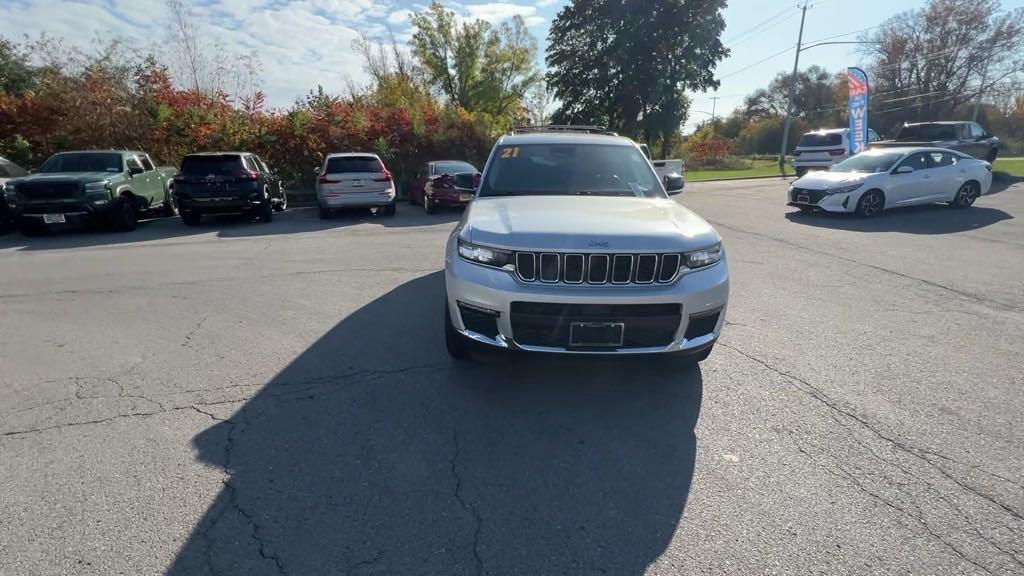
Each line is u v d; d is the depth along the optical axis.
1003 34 46.31
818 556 2.20
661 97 37.22
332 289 6.27
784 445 3.02
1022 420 3.27
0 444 3.01
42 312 5.47
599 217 3.55
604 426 3.24
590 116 39.41
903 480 2.70
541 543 2.29
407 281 6.63
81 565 2.14
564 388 3.73
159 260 8.07
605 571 2.14
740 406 3.47
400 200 19.03
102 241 9.98
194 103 18.02
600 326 3.12
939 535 2.32
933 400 3.53
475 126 21.05
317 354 4.32
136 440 3.06
